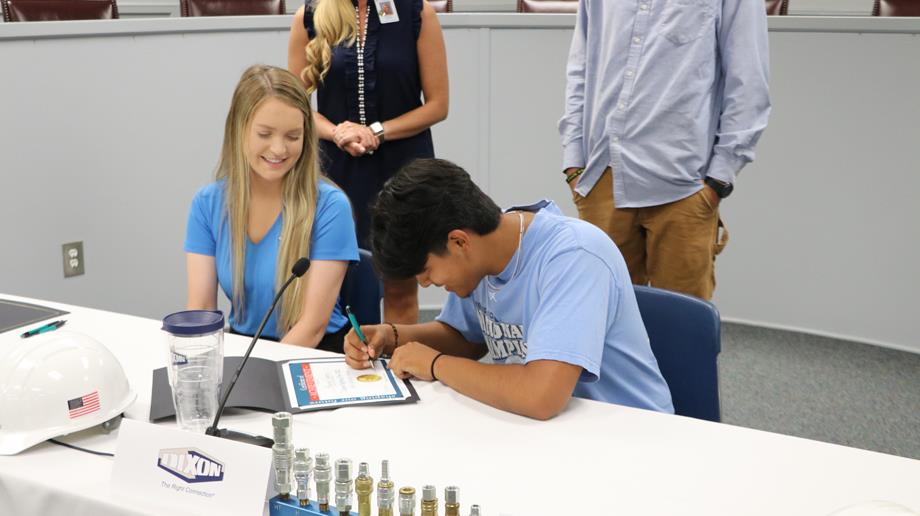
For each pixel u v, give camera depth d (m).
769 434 1.29
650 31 2.31
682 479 1.16
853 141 3.25
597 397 1.51
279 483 1.07
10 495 1.19
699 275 2.46
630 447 1.25
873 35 3.14
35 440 1.24
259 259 1.89
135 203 3.28
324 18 2.56
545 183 3.61
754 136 2.29
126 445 1.14
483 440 1.27
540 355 1.36
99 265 3.26
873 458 1.21
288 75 1.81
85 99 3.10
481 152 3.57
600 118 2.43
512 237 1.46
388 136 2.59
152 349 1.63
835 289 3.41
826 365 3.20
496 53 3.46
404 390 1.45
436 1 3.68
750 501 1.11
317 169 1.88
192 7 3.67
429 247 1.36
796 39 3.24
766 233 3.46
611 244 1.48
